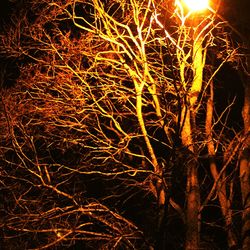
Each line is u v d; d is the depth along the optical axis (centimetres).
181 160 877
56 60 1028
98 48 1052
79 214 1000
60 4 1004
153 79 1003
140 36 930
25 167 886
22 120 1021
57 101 1012
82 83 1039
